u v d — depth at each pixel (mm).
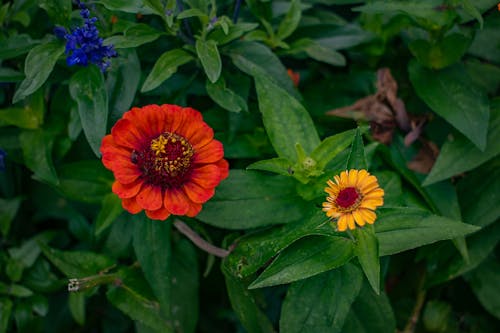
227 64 474
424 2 433
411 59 482
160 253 440
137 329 473
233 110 428
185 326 482
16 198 515
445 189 467
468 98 455
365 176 349
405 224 383
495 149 448
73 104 462
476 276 501
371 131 482
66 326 542
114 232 481
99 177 460
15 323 526
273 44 479
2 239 527
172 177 385
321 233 372
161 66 418
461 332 532
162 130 397
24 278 507
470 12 396
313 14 532
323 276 408
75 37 389
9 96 507
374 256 355
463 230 377
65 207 526
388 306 450
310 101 510
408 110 501
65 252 460
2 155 458
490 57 502
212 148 396
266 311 531
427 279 496
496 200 468
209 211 416
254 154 461
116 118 426
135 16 452
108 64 406
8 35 475
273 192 420
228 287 436
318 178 409
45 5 405
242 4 504
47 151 465
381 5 434
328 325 401
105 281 450
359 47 516
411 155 482
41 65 404
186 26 446
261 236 425
